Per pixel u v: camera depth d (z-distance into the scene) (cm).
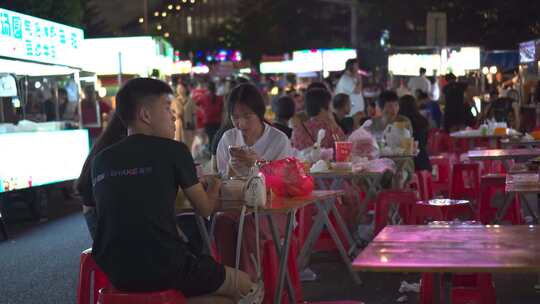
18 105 1248
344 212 836
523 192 559
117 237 402
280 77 4553
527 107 1608
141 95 423
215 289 417
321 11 7019
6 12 1117
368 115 1510
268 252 533
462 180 1068
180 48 8881
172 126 434
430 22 2228
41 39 1242
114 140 511
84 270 505
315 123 891
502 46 3447
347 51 2533
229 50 8188
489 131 1303
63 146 1288
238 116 610
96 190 415
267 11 7412
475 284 511
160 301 391
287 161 530
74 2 2211
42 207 1238
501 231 370
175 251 402
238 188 469
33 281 787
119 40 2144
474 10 3484
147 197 402
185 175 415
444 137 1534
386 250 330
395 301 652
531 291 673
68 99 1411
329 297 676
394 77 2445
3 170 1127
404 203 807
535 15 3312
